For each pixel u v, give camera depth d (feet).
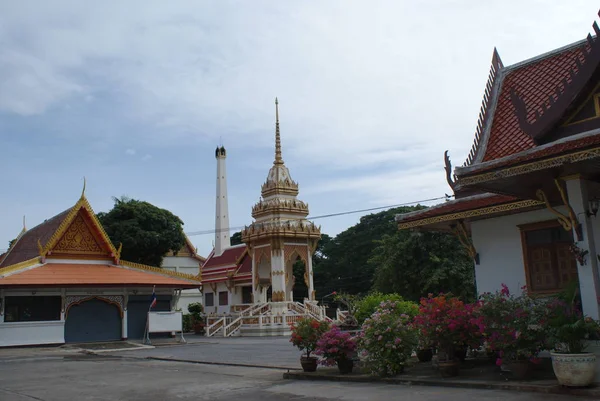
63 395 43.70
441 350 44.68
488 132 56.85
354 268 251.39
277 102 169.37
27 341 101.45
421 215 51.80
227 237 241.96
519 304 38.78
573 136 36.47
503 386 36.17
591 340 35.47
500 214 50.47
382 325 45.78
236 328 143.13
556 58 57.06
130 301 115.96
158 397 41.55
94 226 118.32
